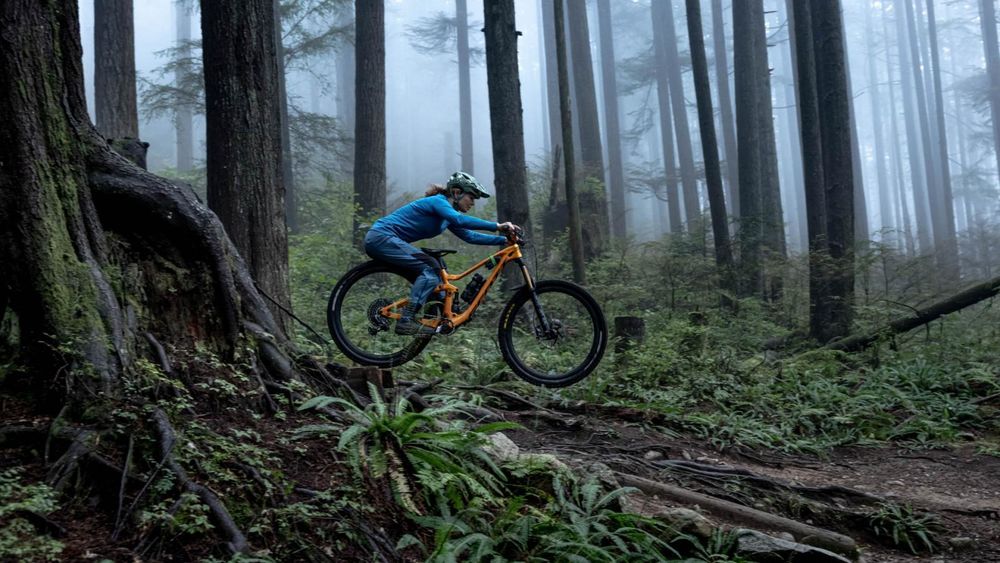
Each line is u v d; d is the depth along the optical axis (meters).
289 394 4.62
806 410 7.98
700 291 13.77
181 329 4.50
